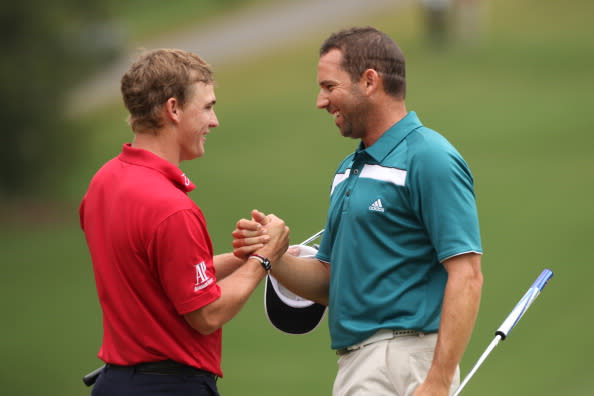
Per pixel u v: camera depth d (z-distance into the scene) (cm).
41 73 7444
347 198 1159
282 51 10994
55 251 6475
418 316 1119
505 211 6450
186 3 13475
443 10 11075
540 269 5334
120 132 9056
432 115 8806
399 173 1120
